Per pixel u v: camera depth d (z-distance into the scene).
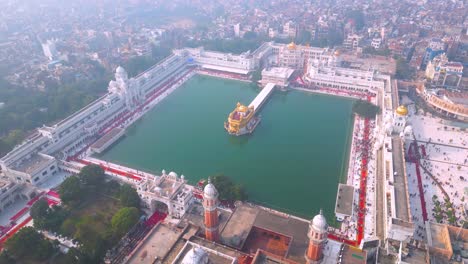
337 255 132.25
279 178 191.38
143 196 165.62
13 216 167.00
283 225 145.00
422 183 182.75
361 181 184.50
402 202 153.12
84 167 180.88
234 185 172.00
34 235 138.75
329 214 164.88
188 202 161.50
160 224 142.00
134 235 153.62
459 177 187.38
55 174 197.62
